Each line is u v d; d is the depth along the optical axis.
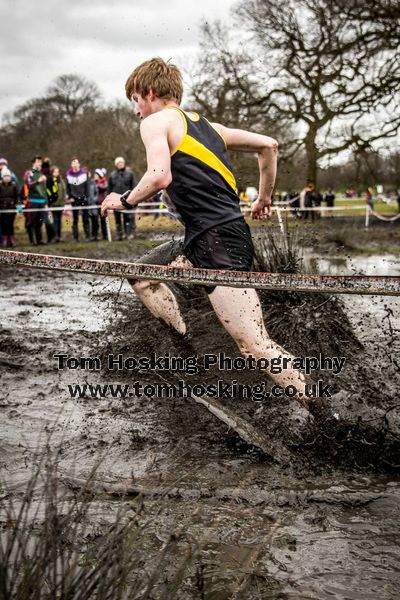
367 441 4.45
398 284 3.16
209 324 6.58
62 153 33.53
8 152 37.41
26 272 14.82
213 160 4.50
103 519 3.50
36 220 20.36
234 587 2.96
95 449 4.56
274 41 29.72
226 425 5.00
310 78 29.84
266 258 7.90
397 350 6.89
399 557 3.24
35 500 3.73
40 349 7.21
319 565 3.15
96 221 21.25
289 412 5.06
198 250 4.50
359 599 2.89
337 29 29.50
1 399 5.61
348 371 6.04
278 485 4.03
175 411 5.31
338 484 4.05
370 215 34.72
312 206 26.61
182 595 2.89
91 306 9.98
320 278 3.26
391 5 28.48
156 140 4.34
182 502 3.77
